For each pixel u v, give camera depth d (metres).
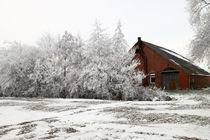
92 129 7.69
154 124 8.68
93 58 25.59
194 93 25.53
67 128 8.15
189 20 18.97
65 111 13.59
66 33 29.38
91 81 22.98
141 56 37.00
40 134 7.57
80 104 17.03
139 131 7.23
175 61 35.44
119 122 9.39
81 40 29.53
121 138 6.28
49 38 30.34
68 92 25.42
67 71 28.00
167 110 12.38
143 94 22.20
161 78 34.28
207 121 8.95
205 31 17.38
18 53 28.77
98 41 27.28
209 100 17.19
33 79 26.14
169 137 6.34
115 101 19.55
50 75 25.61
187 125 8.29
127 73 23.53
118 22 30.72
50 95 26.23
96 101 19.56
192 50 18.14
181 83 31.61
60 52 29.11
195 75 34.50
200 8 18.73
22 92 27.61
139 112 12.00
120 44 29.97
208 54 17.73
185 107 13.34
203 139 6.23
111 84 22.81
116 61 23.89
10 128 9.05
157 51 35.50
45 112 13.59
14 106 16.58
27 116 12.34
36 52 29.39
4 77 27.94
